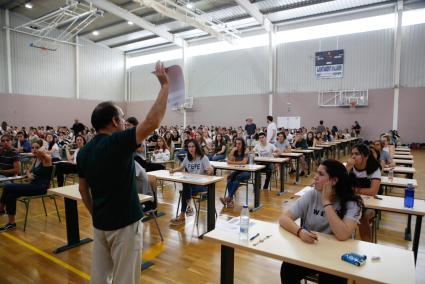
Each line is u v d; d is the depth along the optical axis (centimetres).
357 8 1182
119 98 1856
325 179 182
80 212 448
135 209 159
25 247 328
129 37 1595
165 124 1784
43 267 284
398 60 1155
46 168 400
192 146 416
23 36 1392
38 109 1462
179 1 1115
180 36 1564
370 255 153
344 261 146
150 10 1241
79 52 1616
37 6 1275
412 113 1166
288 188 614
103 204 152
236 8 1186
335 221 173
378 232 379
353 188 184
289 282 189
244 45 1484
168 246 330
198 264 290
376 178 283
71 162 557
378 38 1197
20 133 793
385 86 1199
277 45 1402
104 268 162
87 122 1670
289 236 177
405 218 433
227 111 1559
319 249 160
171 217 430
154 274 270
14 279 262
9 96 1355
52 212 454
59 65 1540
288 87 1391
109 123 157
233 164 496
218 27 1340
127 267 156
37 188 391
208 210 360
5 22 1323
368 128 1249
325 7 1177
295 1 1131
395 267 141
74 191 300
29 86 1425
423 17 1123
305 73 1350
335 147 1012
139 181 329
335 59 1282
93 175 150
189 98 1669
